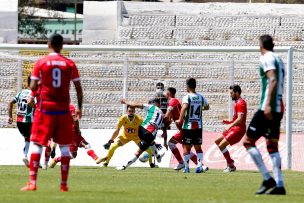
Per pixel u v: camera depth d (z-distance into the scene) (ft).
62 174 132.77
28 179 166.71
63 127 131.75
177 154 219.20
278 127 135.44
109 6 441.27
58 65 130.82
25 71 320.29
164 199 121.49
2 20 428.56
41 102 130.93
